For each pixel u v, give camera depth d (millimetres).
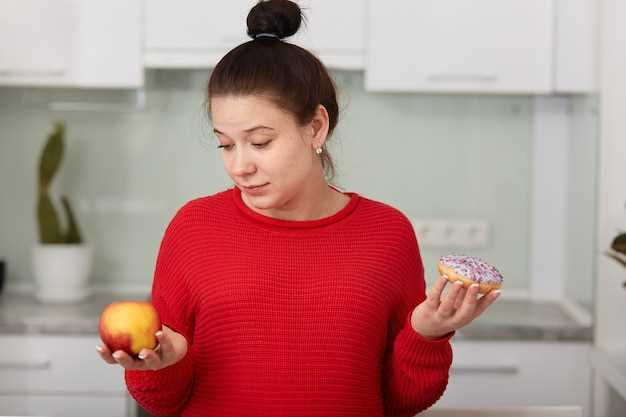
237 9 2791
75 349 2701
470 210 3205
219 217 1447
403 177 3195
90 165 3205
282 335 1374
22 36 2795
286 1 1409
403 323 1465
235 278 1389
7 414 2707
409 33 2793
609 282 2604
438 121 3180
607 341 2625
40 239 3010
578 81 2799
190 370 1359
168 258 1456
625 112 2514
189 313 1434
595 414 2668
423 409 1454
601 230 2672
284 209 1429
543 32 2793
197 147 3199
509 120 3180
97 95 3174
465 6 2785
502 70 2801
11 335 2693
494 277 1255
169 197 3219
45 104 3178
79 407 2719
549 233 3180
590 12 2775
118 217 3227
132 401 2723
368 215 1467
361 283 1399
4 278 3113
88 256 3000
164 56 2805
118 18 2795
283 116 1295
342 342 1374
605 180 2650
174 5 2789
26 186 3211
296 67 1324
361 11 2787
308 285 1395
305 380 1368
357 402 1383
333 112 1413
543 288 3188
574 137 3049
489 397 2734
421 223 3182
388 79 2807
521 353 2725
